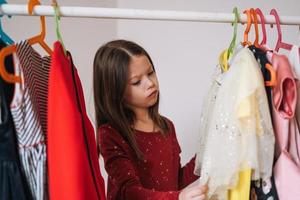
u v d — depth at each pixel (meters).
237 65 0.59
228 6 1.18
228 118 0.58
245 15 0.67
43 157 0.52
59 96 0.50
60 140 0.49
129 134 0.86
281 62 0.60
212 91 0.72
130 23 1.29
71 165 0.48
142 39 1.28
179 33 1.24
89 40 1.27
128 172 0.77
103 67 0.86
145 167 0.88
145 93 0.85
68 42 1.20
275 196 0.57
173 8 1.23
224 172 0.57
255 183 0.59
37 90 0.55
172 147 0.98
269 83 0.59
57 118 0.50
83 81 1.25
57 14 0.60
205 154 0.60
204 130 0.74
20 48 0.52
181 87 1.26
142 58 0.85
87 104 1.22
